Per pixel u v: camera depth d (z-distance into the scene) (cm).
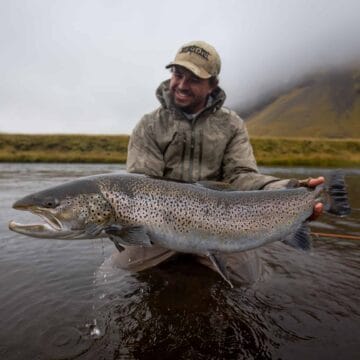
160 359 67
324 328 78
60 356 67
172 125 113
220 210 92
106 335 75
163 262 114
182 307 87
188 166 115
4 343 71
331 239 153
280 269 114
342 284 102
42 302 88
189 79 107
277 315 84
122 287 97
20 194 258
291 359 68
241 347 71
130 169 113
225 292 95
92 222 88
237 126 118
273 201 95
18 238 146
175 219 90
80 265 115
